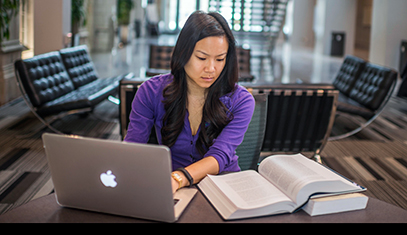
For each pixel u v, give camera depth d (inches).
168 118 62.9
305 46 703.1
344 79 203.6
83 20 385.1
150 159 40.7
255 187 48.4
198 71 57.4
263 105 76.1
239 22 435.8
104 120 192.9
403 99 268.1
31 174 124.0
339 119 203.0
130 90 113.5
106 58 424.2
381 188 122.0
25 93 161.6
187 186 52.9
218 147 60.7
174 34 872.3
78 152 43.0
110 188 43.6
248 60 249.3
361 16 671.1
